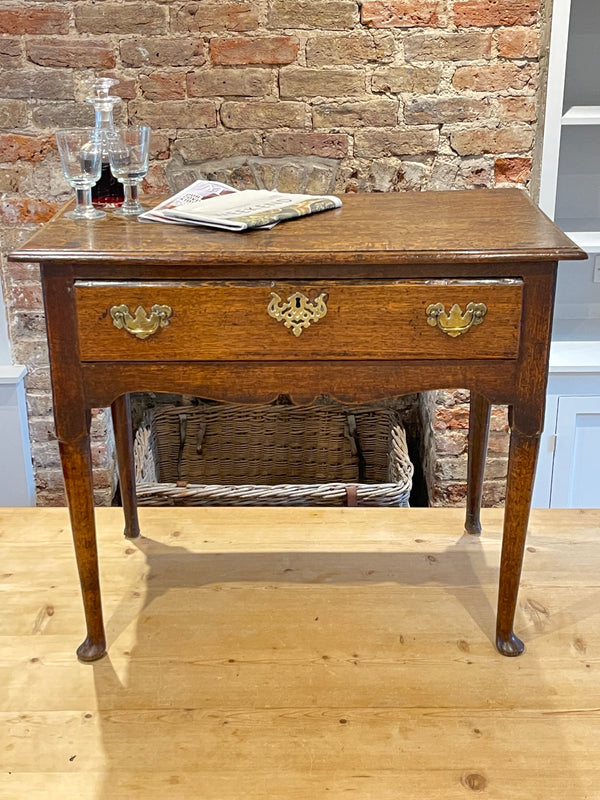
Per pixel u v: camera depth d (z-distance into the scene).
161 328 1.46
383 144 2.31
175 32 2.21
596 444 2.57
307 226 1.59
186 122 2.29
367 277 1.44
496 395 1.51
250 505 2.31
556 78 2.25
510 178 2.34
